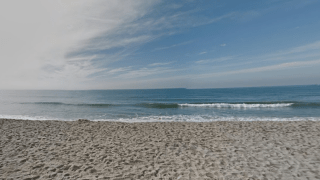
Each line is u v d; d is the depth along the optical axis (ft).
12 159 17.20
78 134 27.07
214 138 24.16
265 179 12.88
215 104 81.71
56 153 19.07
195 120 46.39
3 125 32.45
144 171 14.73
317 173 13.55
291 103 76.23
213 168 14.98
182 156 18.04
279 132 26.12
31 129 29.86
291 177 13.06
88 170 14.92
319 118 45.55
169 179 13.24
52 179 13.34
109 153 19.08
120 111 67.10
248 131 27.22
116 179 13.30
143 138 24.86
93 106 84.79
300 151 18.38
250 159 16.75
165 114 58.54
